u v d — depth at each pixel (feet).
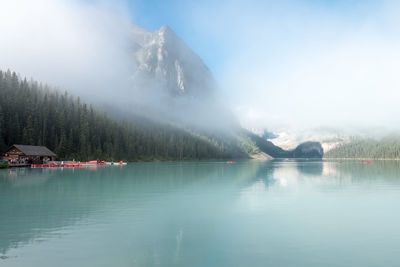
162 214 91.61
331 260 53.67
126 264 51.49
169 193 137.39
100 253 56.65
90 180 193.16
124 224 78.84
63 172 262.67
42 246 60.44
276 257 55.06
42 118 481.05
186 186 165.58
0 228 74.23
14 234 68.85
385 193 140.15
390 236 68.49
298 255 56.13
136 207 102.47
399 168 386.73
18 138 409.08
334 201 116.78
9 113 437.17
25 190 141.59
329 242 64.08
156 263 52.03
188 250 58.70
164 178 216.54
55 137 461.37
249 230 73.46
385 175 256.93
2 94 458.91
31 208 99.45
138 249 59.16
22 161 347.15
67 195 127.75
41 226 76.23
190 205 106.83
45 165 353.92
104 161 474.49
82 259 53.62
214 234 70.03
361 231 72.90
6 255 55.42
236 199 120.98
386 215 91.04
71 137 459.73
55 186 158.40
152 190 147.23
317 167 428.97
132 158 618.44
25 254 55.93
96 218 85.66
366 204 110.42
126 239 65.57
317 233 70.95
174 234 69.87
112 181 189.47
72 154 449.06
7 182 175.01
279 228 75.61
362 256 55.62
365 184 181.16
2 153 364.58
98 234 69.21
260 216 89.30
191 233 70.69
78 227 75.46
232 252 57.67
